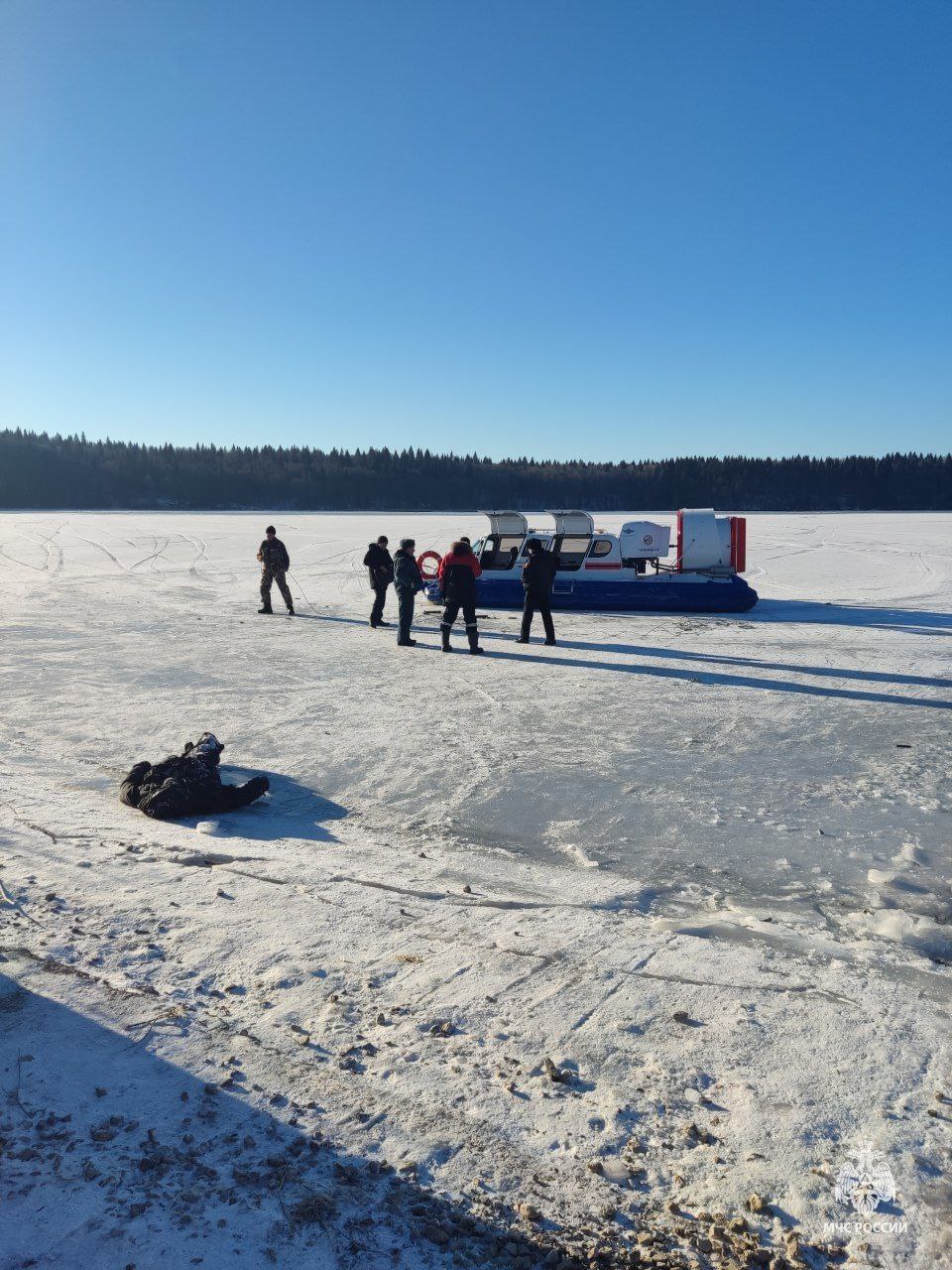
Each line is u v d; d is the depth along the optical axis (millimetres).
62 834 5332
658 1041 3254
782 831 5730
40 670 11086
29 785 6418
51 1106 2789
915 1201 2482
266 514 70625
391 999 3516
